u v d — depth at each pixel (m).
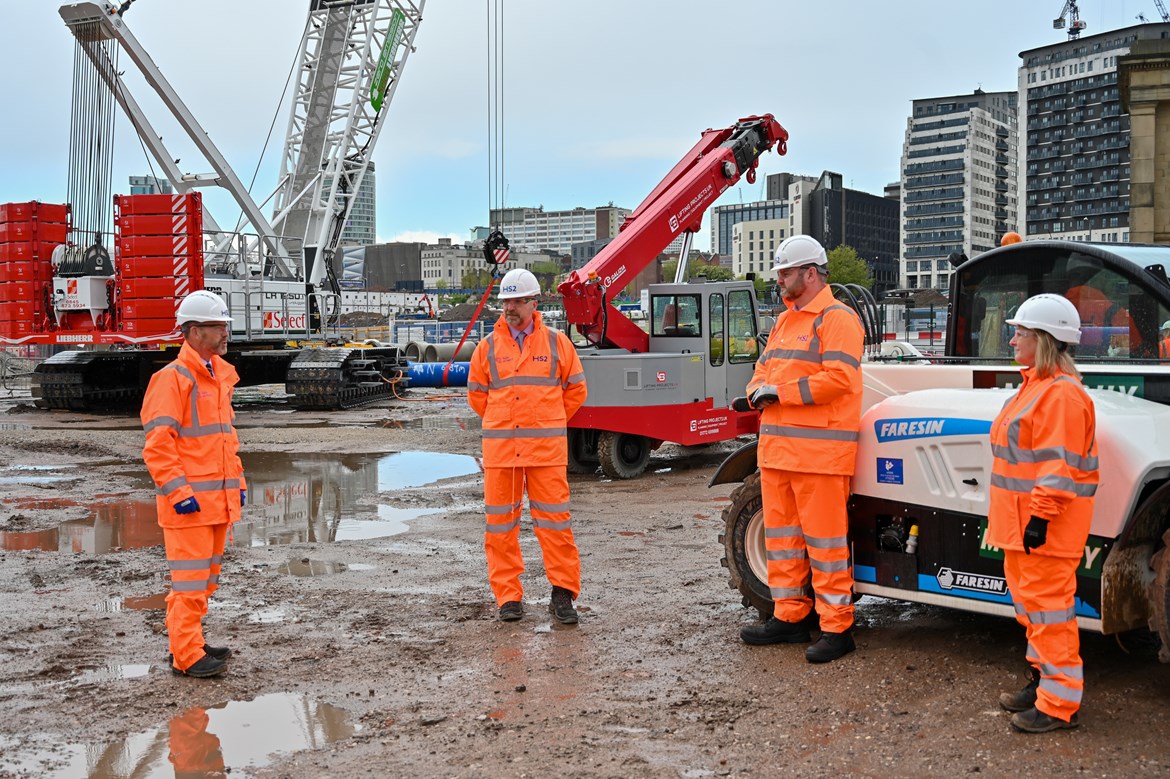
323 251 24.52
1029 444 4.57
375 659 5.81
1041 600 4.56
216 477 5.62
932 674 5.32
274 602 7.04
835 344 5.48
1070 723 4.59
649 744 4.55
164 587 7.48
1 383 27.56
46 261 19.59
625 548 8.59
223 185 22.72
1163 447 4.78
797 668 5.51
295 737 4.73
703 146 14.49
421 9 26.03
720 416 13.12
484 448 6.57
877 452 5.68
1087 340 5.85
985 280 6.42
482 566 8.05
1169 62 32.84
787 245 5.70
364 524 9.76
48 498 11.06
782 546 5.86
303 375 20.69
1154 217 33.84
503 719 4.88
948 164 192.50
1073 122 168.88
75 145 20.33
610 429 12.16
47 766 4.46
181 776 4.34
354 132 25.34
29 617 6.72
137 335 18.23
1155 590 4.70
